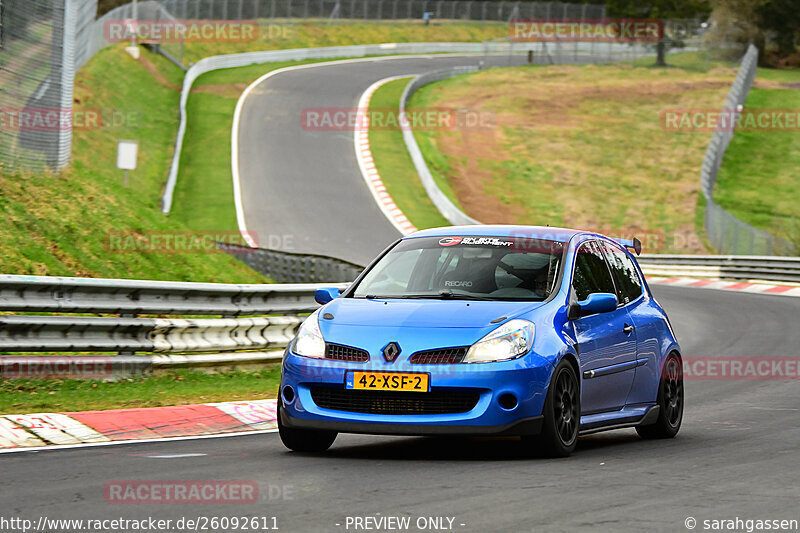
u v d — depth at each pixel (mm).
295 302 50719
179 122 192000
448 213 162875
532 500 21062
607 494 21766
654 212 191000
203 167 171500
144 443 29969
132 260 62781
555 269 29797
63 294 40188
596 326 29875
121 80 194625
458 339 26547
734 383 48875
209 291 45375
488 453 28172
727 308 90562
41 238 57656
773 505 20750
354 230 149250
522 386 26250
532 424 26422
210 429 33406
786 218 193375
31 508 20172
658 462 26547
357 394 26797
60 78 67562
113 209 68062
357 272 73438
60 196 64000
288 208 156500
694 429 34719
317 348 27406
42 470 24719
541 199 192000
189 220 145625
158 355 43031
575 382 28078
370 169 184125
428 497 21375
